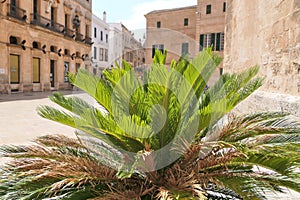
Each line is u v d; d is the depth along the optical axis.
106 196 1.62
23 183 1.67
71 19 27.81
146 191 1.65
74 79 1.80
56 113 1.69
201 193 1.50
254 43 6.10
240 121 2.15
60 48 25.61
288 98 4.07
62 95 1.94
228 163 1.82
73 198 1.66
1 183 1.73
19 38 20.12
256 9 5.98
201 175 1.76
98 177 1.74
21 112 9.91
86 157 1.99
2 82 18.52
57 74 25.38
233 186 1.66
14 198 1.61
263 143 1.97
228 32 8.30
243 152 1.68
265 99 5.01
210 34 19.47
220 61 2.00
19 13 19.95
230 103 1.95
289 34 4.29
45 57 23.42
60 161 1.88
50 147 2.13
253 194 1.62
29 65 21.39
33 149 2.00
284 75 4.45
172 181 1.69
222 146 1.72
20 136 6.04
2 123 7.60
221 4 18.77
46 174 1.67
